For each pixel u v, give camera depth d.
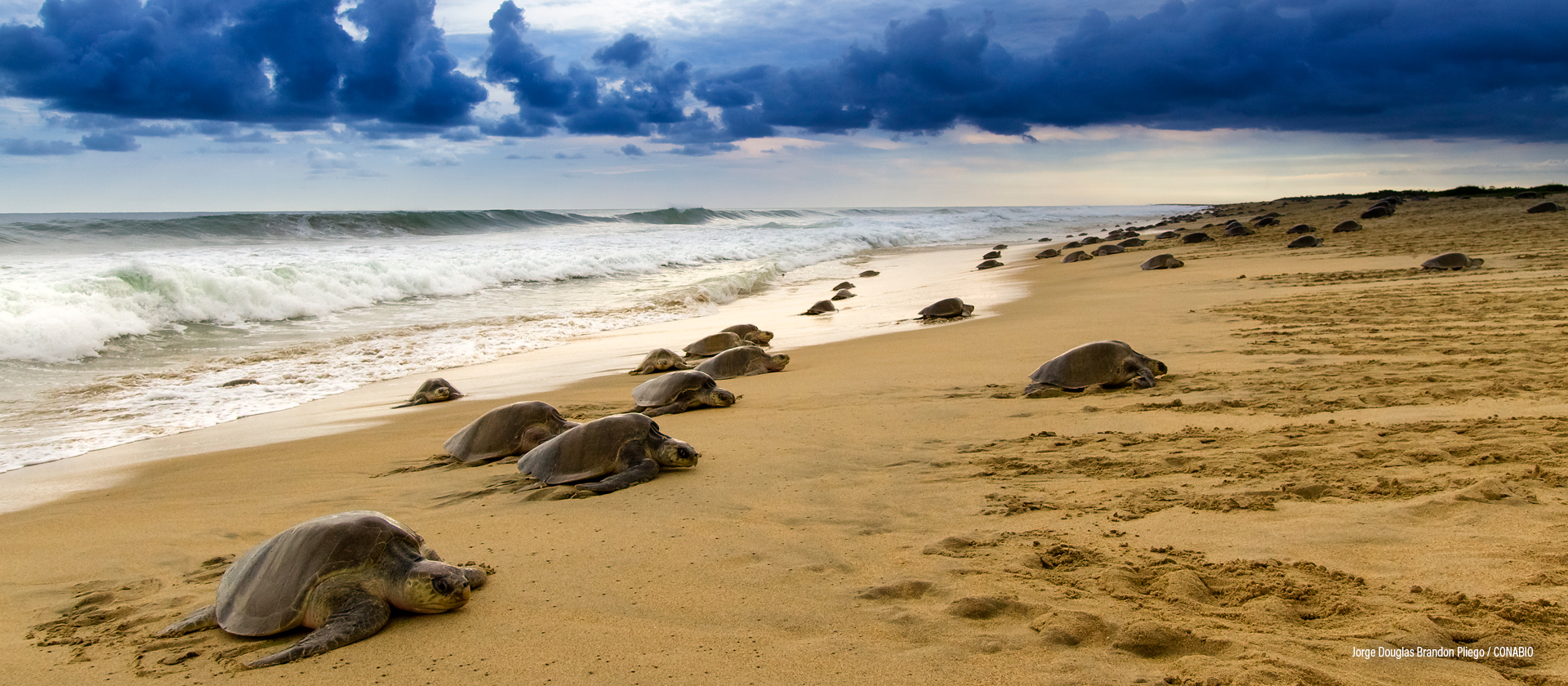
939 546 3.87
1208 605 3.14
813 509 4.63
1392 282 13.60
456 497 5.36
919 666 2.78
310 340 13.50
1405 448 4.78
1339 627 2.87
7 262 18.56
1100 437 5.76
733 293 20.69
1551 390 5.86
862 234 39.78
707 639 3.08
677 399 7.91
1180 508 4.23
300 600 3.35
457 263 21.39
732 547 4.05
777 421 7.02
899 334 12.76
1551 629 2.68
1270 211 57.75
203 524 5.05
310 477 6.24
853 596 3.38
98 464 7.02
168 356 11.98
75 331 11.93
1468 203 39.78
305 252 24.12
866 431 6.45
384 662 3.04
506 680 2.86
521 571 3.88
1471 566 3.20
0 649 3.34
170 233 26.48
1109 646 2.84
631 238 36.84
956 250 37.28
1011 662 2.77
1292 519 3.94
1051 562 3.65
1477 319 9.27
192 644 3.32
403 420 8.43
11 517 5.52
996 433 6.14
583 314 16.81
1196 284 15.99
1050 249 32.06
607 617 3.32
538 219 45.22
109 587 4.04
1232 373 7.59
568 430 5.88
